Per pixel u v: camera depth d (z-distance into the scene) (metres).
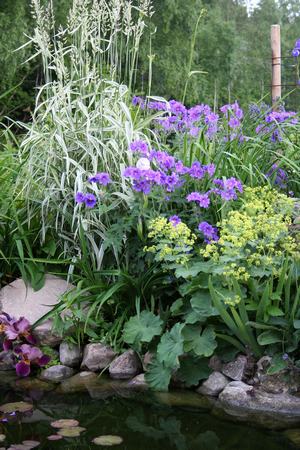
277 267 3.24
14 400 3.07
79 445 2.52
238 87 19.17
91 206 3.52
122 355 3.42
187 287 3.21
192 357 3.25
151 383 3.20
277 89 6.82
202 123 4.55
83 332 3.61
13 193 4.03
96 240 3.90
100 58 4.05
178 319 3.53
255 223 3.23
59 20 12.20
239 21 29.50
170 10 14.47
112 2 4.17
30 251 3.85
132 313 3.67
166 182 3.47
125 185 3.80
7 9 11.42
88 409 2.95
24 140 4.03
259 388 3.03
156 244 3.59
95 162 3.80
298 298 3.06
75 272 4.00
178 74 14.80
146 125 4.25
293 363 3.02
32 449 2.48
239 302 3.06
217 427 2.74
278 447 2.53
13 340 3.55
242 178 4.08
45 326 3.62
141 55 14.17
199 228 3.35
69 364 3.51
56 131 3.96
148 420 2.82
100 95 4.07
